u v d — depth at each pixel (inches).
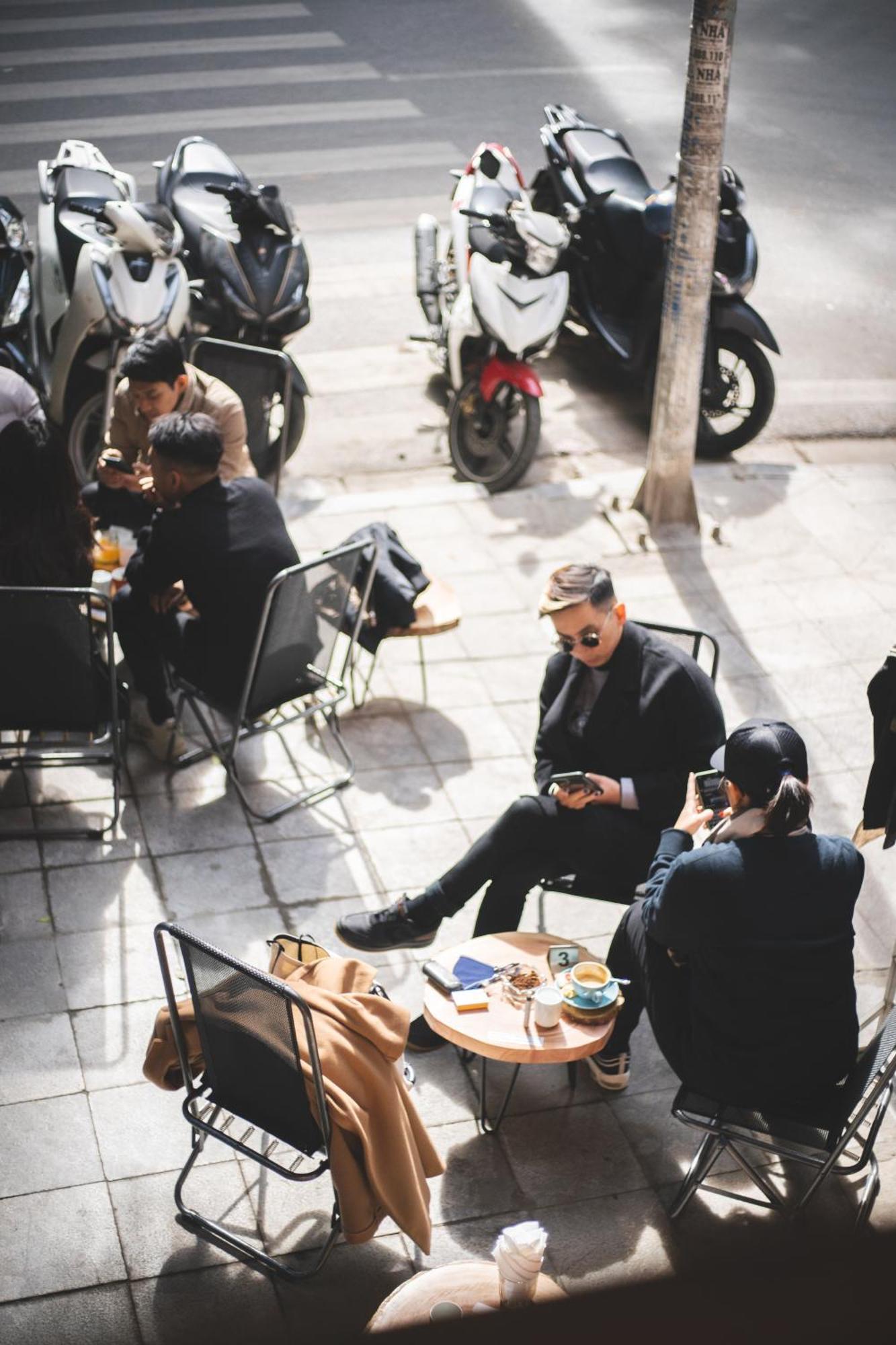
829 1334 36.6
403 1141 124.7
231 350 247.0
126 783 198.1
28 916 174.1
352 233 387.9
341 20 597.6
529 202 310.3
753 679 227.5
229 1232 136.7
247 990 119.3
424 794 200.4
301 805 196.5
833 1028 127.6
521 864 158.7
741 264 282.0
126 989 164.7
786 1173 145.8
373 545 189.8
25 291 276.7
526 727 215.6
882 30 620.4
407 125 470.0
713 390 289.9
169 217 260.5
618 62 556.1
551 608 151.3
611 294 309.1
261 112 476.4
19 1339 125.7
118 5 610.2
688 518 268.2
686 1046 134.7
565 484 282.4
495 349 271.4
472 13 615.2
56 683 180.4
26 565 178.2
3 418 209.6
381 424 305.9
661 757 158.4
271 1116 129.4
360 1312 129.9
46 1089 151.4
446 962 149.8
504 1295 108.4
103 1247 135.0
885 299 369.4
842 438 307.6
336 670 225.9
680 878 125.7
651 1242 138.0
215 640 183.5
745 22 621.0
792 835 125.3
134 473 209.8
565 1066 159.8
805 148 471.8
